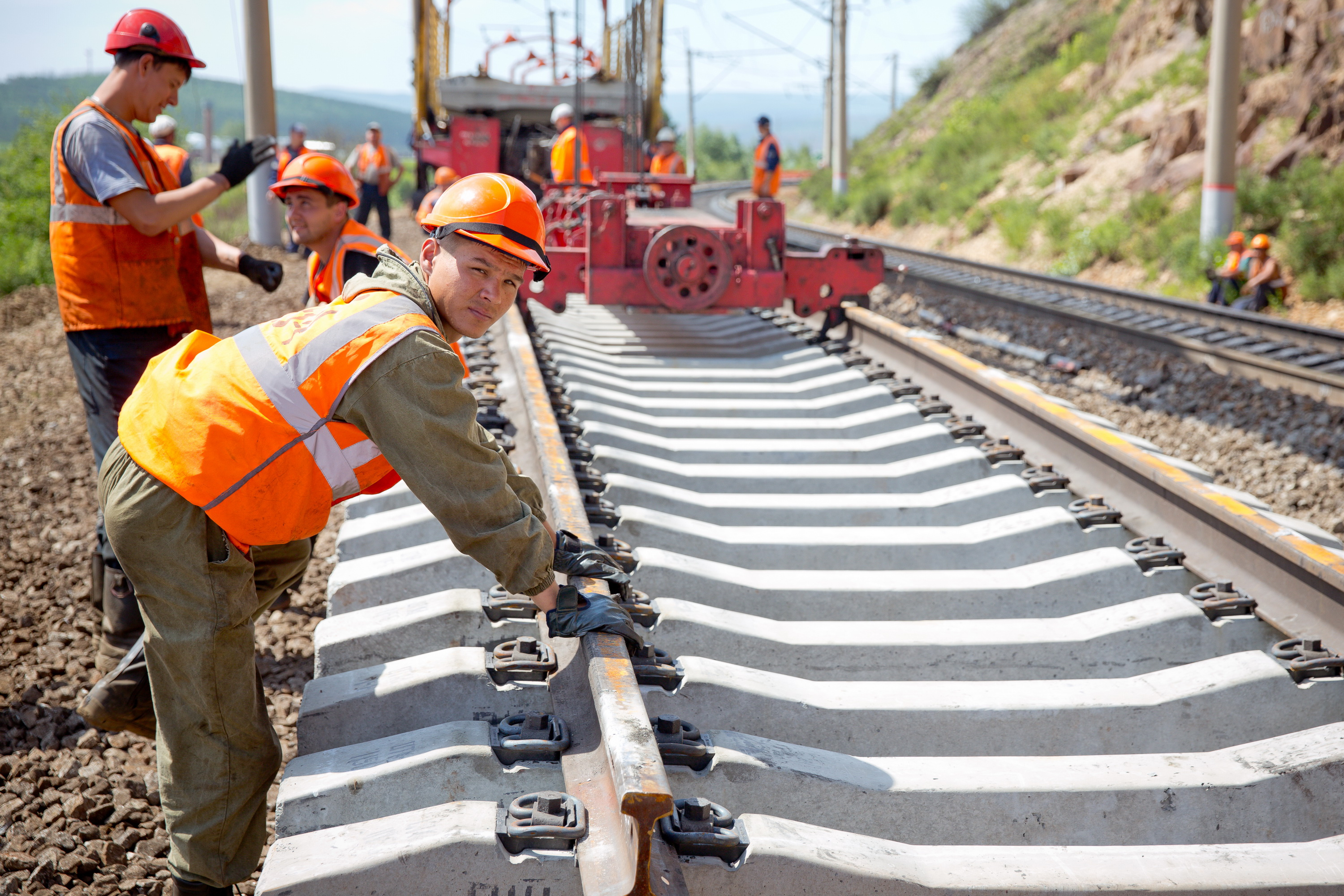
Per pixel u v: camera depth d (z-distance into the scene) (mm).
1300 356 8031
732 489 4133
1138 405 7652
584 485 3559
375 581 2943
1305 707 2529
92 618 3947
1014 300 11477
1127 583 3180
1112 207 18078
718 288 6379
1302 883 1885
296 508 1887
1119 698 2521
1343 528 5180
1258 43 17641
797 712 2400
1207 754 2318
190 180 8055
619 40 15375
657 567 2984
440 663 2369
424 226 1903
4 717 3197
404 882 1760
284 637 3721
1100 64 25938
